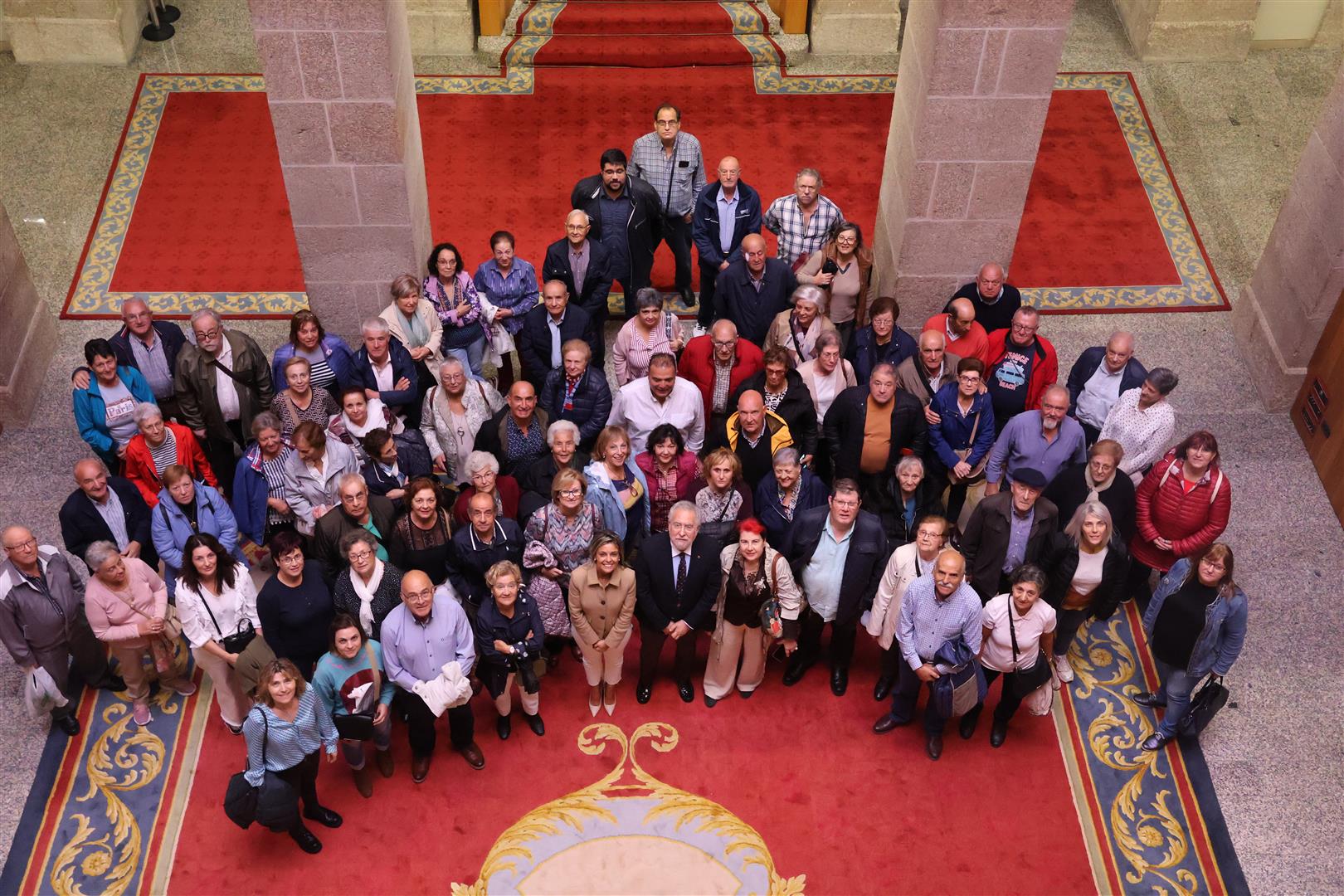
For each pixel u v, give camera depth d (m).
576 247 9.73
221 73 13.75
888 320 9.03
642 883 7.76
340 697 7.49
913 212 10.00
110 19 13.45
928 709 8.21
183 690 8.62
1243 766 8.45
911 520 9.03
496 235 9.70
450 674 7.63
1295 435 10.59
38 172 12.55
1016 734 8.57
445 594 7.66
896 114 10.37
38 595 7.91
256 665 7.84
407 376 9.29
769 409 8.86
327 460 8.56
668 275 11.89
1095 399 9.22
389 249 10.23
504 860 7.84
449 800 8.12
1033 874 7.87
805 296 9.02
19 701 8.58
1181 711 8.30
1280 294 10.67
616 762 8.33
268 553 9.33
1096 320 11.48
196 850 7.85
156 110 13.27
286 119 9.45
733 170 10.06
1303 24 14.28
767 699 8.70
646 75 13.77
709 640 9.12
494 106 13.31
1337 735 8.62
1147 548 8.86
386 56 9.15
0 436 10.22
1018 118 9.47
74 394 8.98
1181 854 8.01
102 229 12.01
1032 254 12.04
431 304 9.63
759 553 7.74
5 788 8.16
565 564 8.15
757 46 13.88
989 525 8.15
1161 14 13.95
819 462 9.29
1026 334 9.04
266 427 8.32
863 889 7.76
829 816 8.09
